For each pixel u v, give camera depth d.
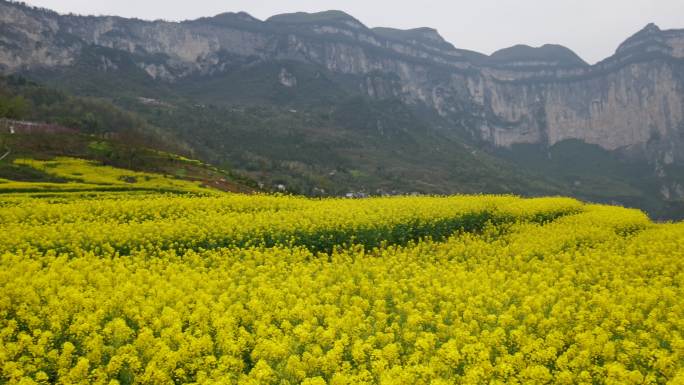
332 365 10.55
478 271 18.08
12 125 87.00
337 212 28.50
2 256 18.64
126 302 13.80
